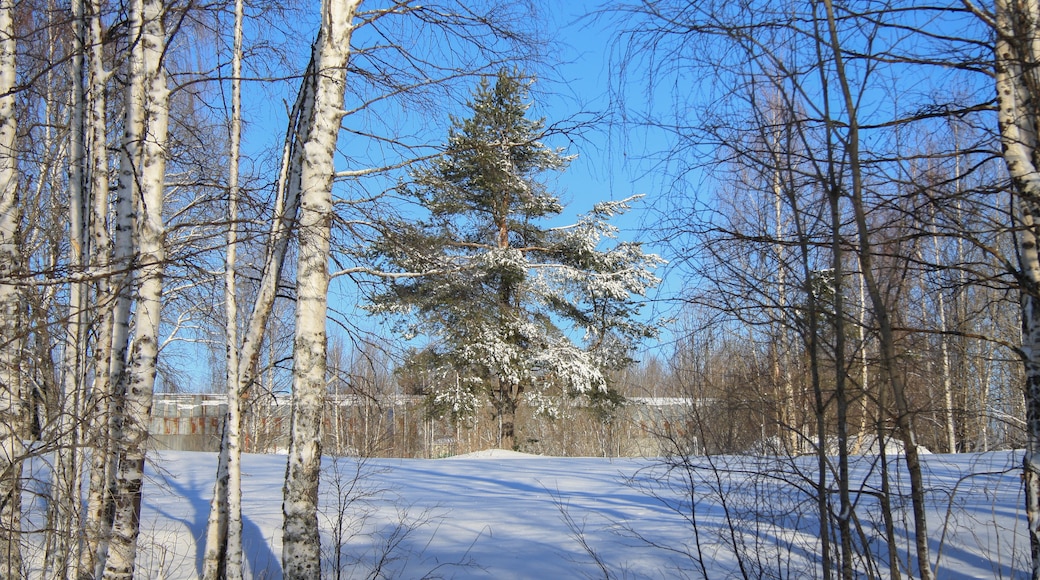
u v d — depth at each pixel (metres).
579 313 21.95
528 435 30.08
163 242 6.76
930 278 5.07
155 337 6.72
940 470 8.52
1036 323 4.94
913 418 4.70
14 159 7.03
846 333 4.79
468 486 11.75
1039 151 4.75
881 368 4.62
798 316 4.86
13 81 7.16
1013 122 4.86
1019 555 6.48
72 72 7.57
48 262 8.05
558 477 12.80
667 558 7.06
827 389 4.96
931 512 7.60
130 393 6.59
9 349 6.14
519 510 9.44
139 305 6.66
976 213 4.75
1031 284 4.80
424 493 10.92
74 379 6.68
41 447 5.60
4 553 5.94
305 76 6.99
